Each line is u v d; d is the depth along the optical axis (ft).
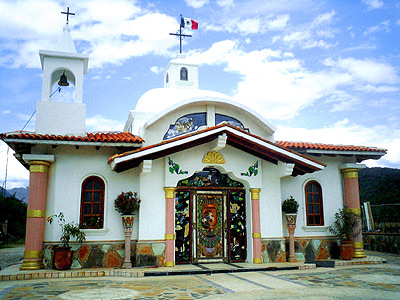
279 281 32.50
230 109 45.21
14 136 36.81
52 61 43.73
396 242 55.83
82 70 44.55
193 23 58.03
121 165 38.40
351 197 48.60
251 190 43.75
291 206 44.65
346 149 47.80
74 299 25.53
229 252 42.88
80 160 40.70
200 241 42.37
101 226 40.24
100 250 39.50
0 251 71.51
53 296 26.55
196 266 39.78
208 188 43.47
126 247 38.40
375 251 59.93
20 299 25.66
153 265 39.29
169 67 55.67
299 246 46.29
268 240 43.52
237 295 26.66
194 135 38.78
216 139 40.57
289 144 46.42
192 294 27.04
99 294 27.12
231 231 43.60
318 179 48.65
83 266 38.70
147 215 40.11
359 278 34.01
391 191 84.94
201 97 42.45
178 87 54.60
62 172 40.06
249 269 38.22
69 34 45.91
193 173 41.96
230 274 36.45
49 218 38.50
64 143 38.17
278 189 45.14
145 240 39.58
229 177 44.55
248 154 44.16
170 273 36.04
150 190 40.68
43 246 38.50
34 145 39.63
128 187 41.39
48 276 35.09
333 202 48.78
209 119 43.96
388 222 60.90
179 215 42.06
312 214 47.88
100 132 44.57
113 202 40.70
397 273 37.06
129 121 48.70
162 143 37.65
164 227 40.45
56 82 48.34
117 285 30.73
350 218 46.60
